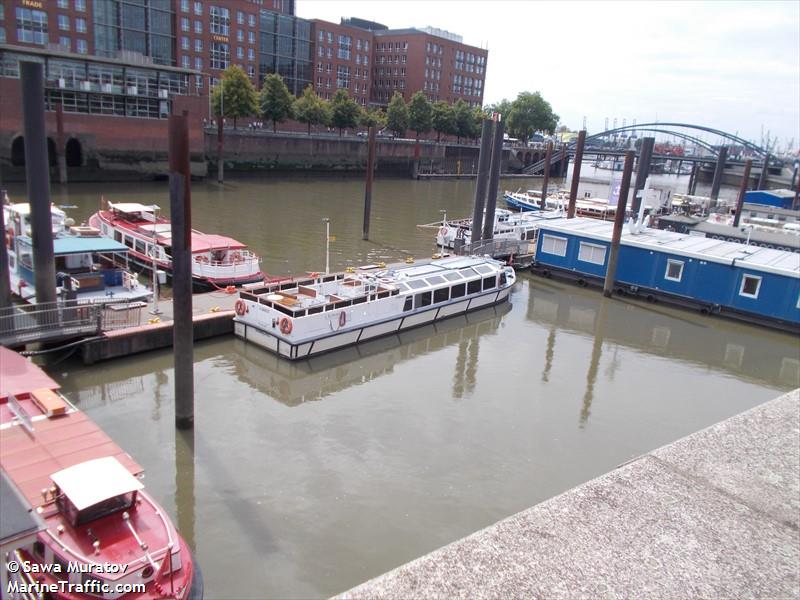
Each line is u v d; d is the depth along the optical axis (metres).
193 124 82.50
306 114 108.38
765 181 105.00
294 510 16.12
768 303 35.47
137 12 102.25
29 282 28.50
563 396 24.77
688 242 41.69
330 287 29.50
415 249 50.00
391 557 14.66
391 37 161.50
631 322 35.81
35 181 22.03
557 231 43.69
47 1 91.19
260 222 57.03
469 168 141.25
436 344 30.23
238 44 117.19
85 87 72.88
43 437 14.20
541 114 160.12
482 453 19.64
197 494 16.52
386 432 20.62
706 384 27.39
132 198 65.25
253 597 13.21
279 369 25.34
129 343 24.47
